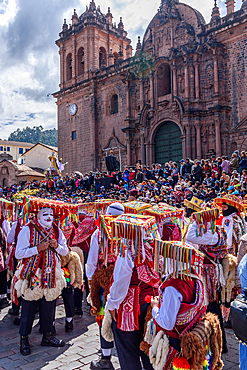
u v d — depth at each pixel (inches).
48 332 216.4
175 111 1119.0
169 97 1144.2
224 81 1037.2
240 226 226.8
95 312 183.2
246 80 991.6
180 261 121.6
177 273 121.6
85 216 287.9
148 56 1224.2
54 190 1194.6
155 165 884.0
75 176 1142.3
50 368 189.8
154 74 1194.6
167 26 1168.2
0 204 305.4
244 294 142.8
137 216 152.1
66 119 1590.8
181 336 122.1
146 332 132.2
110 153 1378.0
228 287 194.1
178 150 1138.0
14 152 3257.9
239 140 994.1
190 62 1083.9
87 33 1508.4
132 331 141.6
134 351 142.7
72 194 953.5
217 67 1027.3
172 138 1158.3
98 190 962.1
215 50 1024.9
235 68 1016.9
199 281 127.6
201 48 1067.3
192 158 1065.5
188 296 123.6
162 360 122.6
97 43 1521.9
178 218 190.1
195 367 115.7
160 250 127.6
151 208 190.5
